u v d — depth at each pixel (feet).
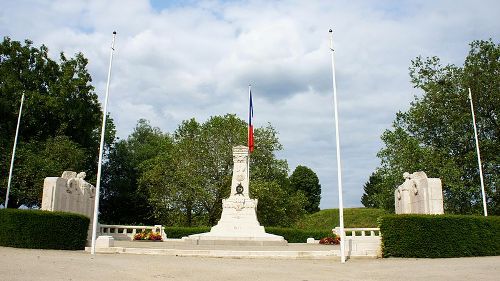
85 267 43.21
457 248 64.28
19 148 125.08
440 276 42.22
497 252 66.95
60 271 39.70
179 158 147.13
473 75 121.19
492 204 117.70
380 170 128.77
